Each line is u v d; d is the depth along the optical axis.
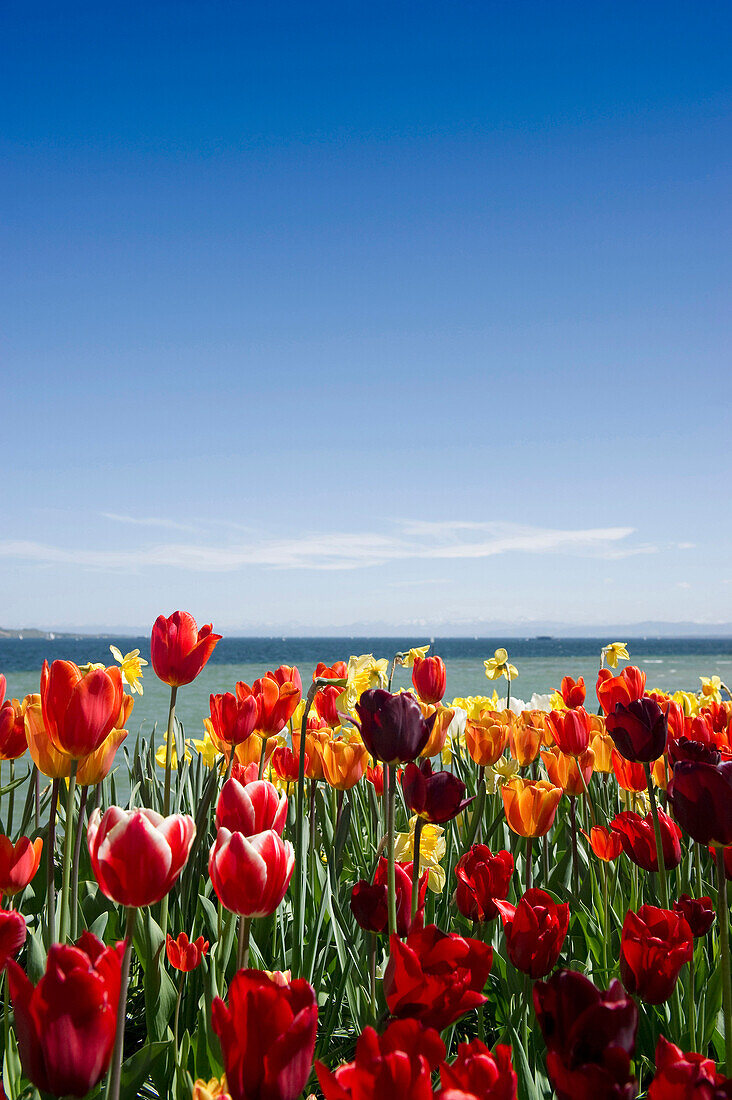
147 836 1.24
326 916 2.64
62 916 1.85
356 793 4.21
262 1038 1.01
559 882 3.12
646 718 2.16
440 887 2.68
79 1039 1.03
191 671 2.66
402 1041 1.01
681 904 2.02
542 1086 1.86
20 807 5.58
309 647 144.38
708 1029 2.17
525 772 3.82
